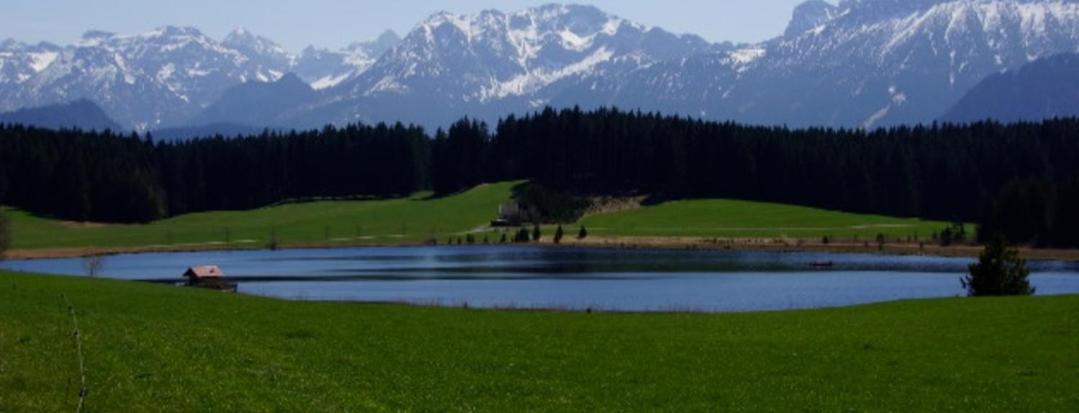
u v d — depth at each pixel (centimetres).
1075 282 17088
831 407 4769
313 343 5959
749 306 13062
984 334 6619
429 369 5356
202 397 4184
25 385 4081
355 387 4788
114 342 5056
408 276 18875
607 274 18988
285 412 4125
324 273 19888
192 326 6169
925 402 4875
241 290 15775
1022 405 4828
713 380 5319
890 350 6166
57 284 8388
